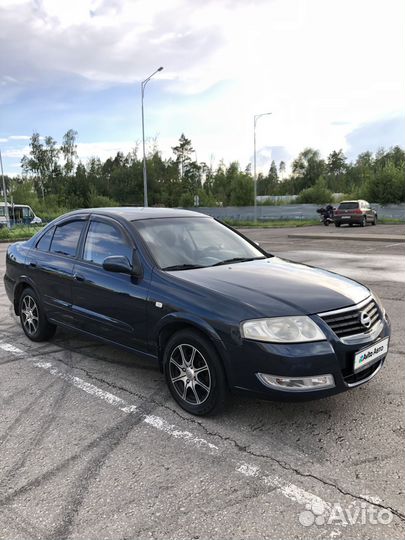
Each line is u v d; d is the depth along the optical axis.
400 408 3.66
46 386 4.18
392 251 14.80
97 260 4.50
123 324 4.08
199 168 95.44
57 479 2.80
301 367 3.07
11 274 5.75
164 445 3.17
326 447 3.12
